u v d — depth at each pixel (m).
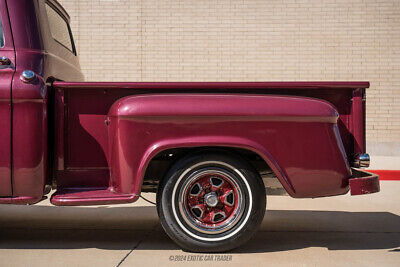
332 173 3.17
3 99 3.10
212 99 3.12
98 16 10.53
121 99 3.17
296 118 3.13
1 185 3.14
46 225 4.30
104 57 10.58
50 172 3.31
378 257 3.21
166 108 3.06
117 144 3.11
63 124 3.21
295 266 2.98
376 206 5.35
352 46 10.43
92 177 3.27
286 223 4.38
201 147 3.19
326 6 10.41
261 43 10.45
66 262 3.06
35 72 3.25
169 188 3.14
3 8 3.34
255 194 3.16
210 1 10.45
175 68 10.54
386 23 10.38
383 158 9.79
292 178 3.14
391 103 10.43
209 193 3.19
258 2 10.42
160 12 10.51
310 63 10.45
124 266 2.96
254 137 3.11
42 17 3.50
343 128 3.34
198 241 3.17
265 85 3.20
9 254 3.26
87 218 4.66
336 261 3.10
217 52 10.49
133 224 4.35
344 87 3.25
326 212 4.97
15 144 3.10
